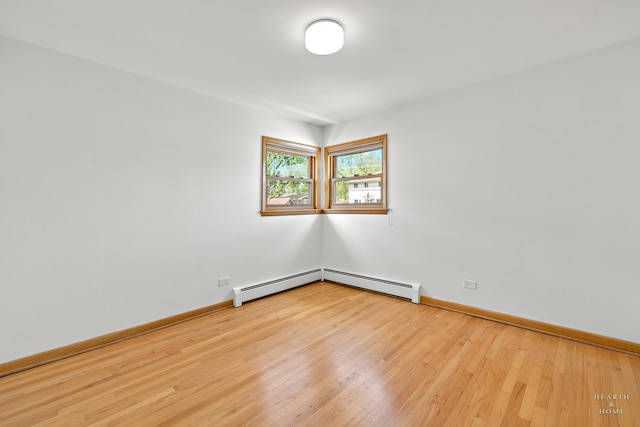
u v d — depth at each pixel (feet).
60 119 7.43
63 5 5.69
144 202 8.88
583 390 5.86
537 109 8.55
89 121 7.88
